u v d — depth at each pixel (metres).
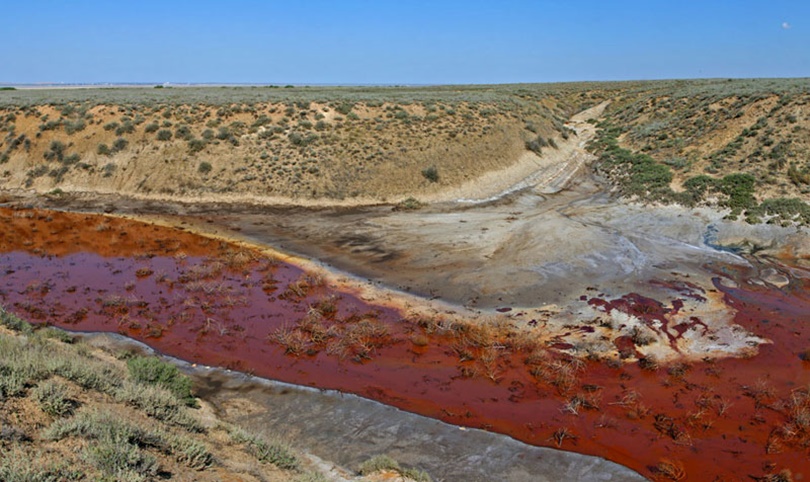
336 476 8.99
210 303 17.67
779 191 26.16
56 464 5.86
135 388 9.32
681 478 9.87
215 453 8.11
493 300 17.78
